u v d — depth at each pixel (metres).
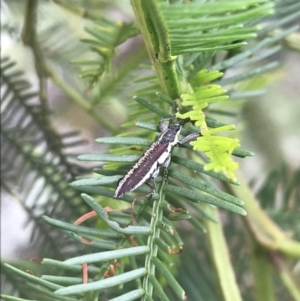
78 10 0.09
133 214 0.05
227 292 0.08
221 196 0.05
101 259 0.05
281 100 0.16
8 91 0.09
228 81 0.06
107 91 0.09
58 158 0.09
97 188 0.05
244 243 0.10
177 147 0.06
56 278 0.05
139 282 0.05
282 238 0.08
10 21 0.11
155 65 0.05
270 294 0.08
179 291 0.05
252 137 0.16
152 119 0.07
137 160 0.05
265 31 0.07
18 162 0.09
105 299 0.08
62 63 0.11
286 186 0.10
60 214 0.08
